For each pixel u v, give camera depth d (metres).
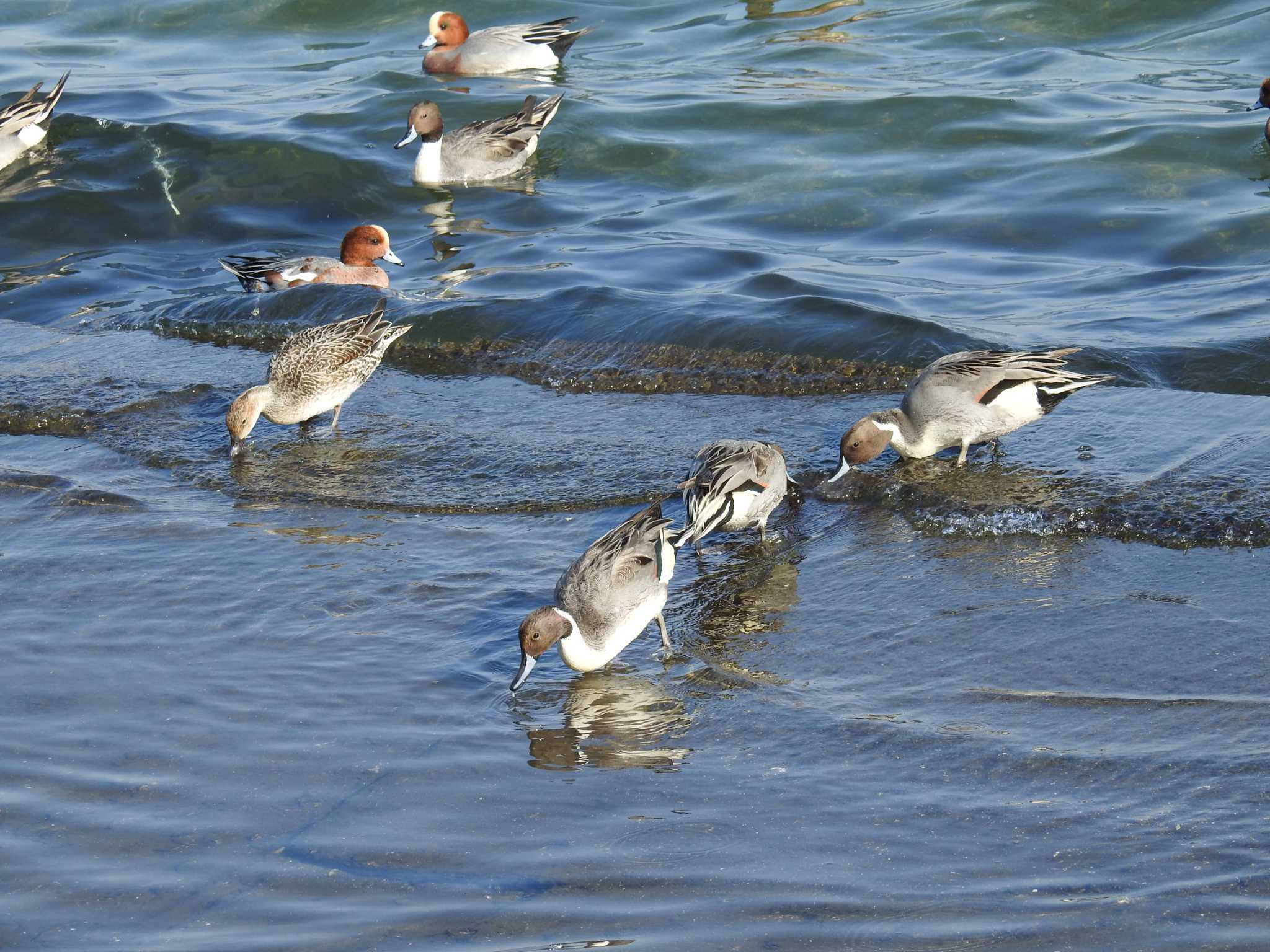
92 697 9.89
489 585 11.61
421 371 17.48
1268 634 10.26
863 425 13.44
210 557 12.23
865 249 20.97
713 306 17.77
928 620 10.86
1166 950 7.01
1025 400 13.44
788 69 28.94
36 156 25.14
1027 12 30.80
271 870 7.94
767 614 11.17
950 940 7.17
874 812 8.38
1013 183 22.95
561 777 8.91
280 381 14.84
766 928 7.32
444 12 32.00
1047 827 8.13
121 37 33.12
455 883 7.80
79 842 8.19
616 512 13.00
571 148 25.73
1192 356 15.96
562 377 16.78
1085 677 9.86
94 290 20.80
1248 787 8.40
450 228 23.03
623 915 7.47
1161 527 12.00
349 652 10.58
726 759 9.08
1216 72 27.34
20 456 14.82
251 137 25.67
